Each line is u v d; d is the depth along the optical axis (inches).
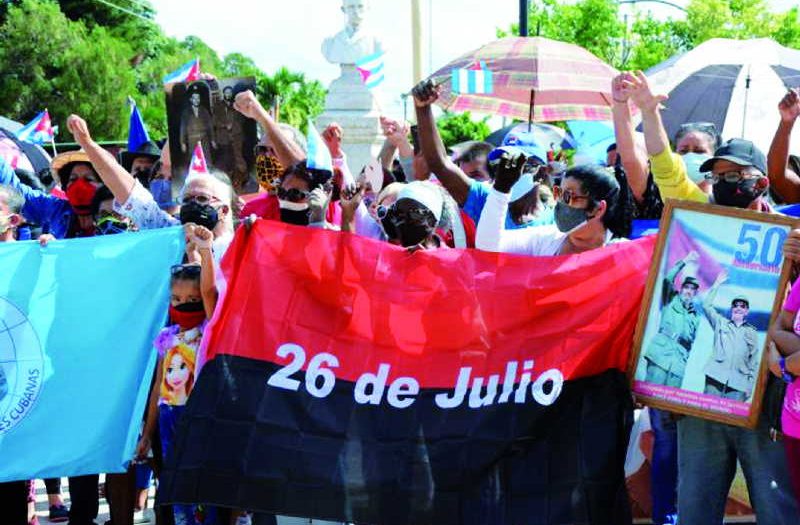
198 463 197.2
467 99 434.9
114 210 271.6
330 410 200.8
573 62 383.6
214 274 215.8
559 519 200.2
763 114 416.5
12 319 227.1
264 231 202.5
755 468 200.5
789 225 195.3
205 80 288.7
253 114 255.9
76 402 227.5
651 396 202.5
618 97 221.8
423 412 202.4
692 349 200.4
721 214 199.2
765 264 197.0
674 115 425.4
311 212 222.7
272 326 201.3
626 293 206.1
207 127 287.7
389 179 317.7
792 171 260.4
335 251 203.5
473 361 203.9
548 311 205.6
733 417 197.3
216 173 263.9
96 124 1784.0
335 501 198.5
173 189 287.4
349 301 203.3
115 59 1822.1
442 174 247.8
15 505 237.9
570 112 445.1
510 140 277.7
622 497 201.6
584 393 204.4
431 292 204.2
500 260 206.2
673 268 201.8
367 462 199.8
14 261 228.2
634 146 224.8
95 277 230.1
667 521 234.7
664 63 436.8
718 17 1203.9
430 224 211.3
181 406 227.3
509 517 200.4
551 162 389.7
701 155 256.1
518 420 202.4
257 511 197.6
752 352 197.3
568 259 206.4
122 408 227.8
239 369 199.9
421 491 200.2
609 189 214.4
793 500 198.4
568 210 216.4
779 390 197.2
